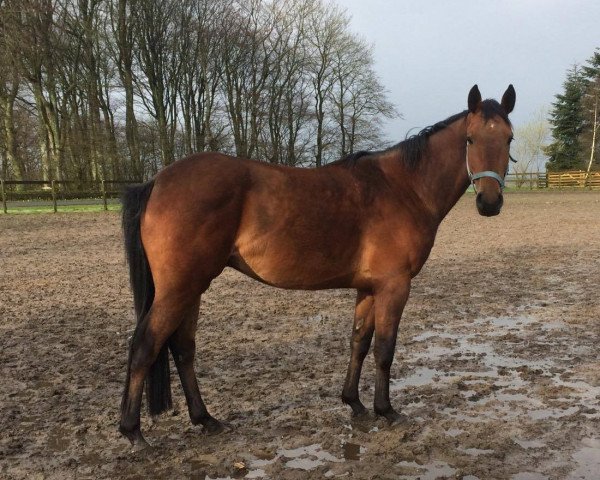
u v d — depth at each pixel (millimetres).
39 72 27547
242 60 34375
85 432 3510
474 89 3496
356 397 3754
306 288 3490
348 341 5543
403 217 3477
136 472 3025
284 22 36094
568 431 3455
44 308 6852
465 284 8289
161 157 32594
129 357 3229
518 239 13383
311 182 3367
